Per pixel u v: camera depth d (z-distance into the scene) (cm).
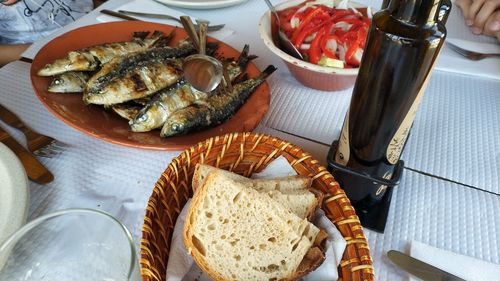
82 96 71
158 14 104
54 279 40
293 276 45
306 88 84
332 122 76
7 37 135
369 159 51
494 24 101
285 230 45
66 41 81
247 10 111
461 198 61
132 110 69
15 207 44
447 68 90
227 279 44
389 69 42
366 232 55
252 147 56
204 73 71
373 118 47
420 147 71
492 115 79
